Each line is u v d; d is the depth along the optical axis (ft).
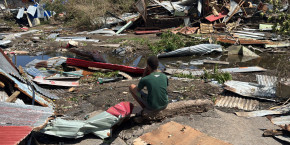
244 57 40.52
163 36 53.57
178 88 22.53
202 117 15.25
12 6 108.27
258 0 78.64
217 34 57.21
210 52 42.47
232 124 14.47
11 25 85.20
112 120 13.11
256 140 12.61
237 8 65.87
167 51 44.45
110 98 20.39
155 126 14.20
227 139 12.71
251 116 15.70
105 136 13.28
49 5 93.76
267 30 58.54
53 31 73.72
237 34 55.47
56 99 20.52
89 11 76.64
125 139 13.26
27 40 55.93
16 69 19.67
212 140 11.86
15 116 11.59
